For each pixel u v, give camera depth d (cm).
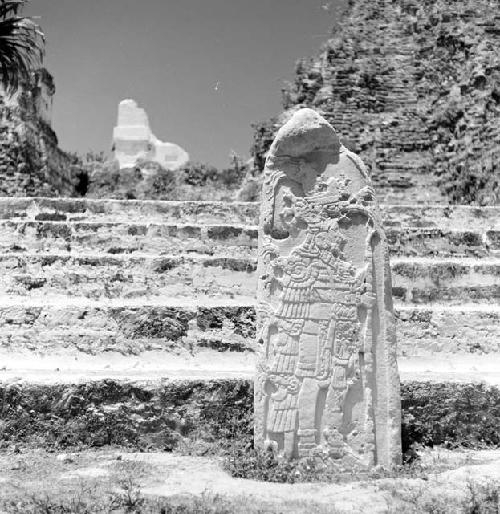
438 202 2111
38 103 2505
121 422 821
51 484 675
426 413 865
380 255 777
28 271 1149
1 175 2319
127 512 595
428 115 2391
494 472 726
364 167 790
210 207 1435
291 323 754
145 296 1116
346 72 2522
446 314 1059
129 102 4494
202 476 716
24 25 2066
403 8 2756
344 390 745
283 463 728
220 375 869
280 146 775
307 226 770
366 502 643
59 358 965
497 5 2509
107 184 2797
